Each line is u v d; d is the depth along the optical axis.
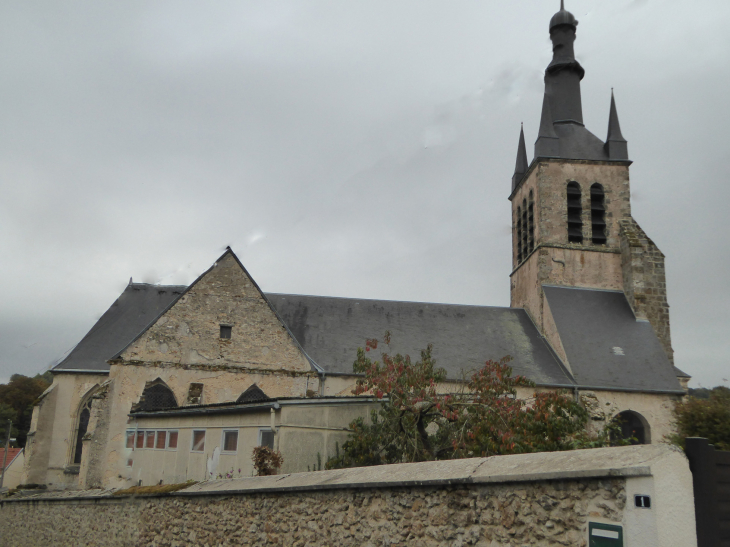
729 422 16.22
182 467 17.39
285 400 14.83
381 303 30.80
